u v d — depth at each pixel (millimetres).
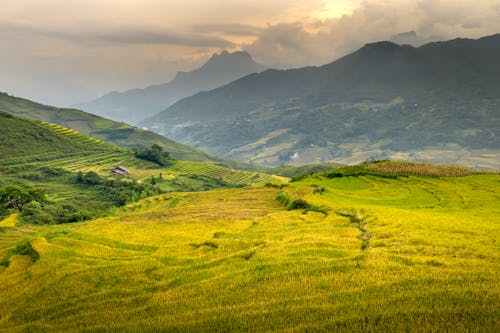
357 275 22844
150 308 20906
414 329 15055
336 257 27672
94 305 22219
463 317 15727
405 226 37656
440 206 63750
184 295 22391
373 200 73250
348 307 18109
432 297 18312
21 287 26953
